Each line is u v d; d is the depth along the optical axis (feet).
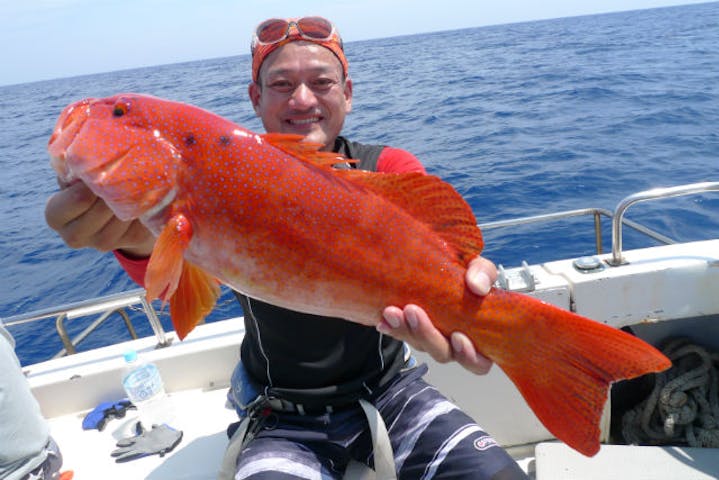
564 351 5.09
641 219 25.07
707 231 23.22
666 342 10.55
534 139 43.27
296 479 6.97
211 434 9.61
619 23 269.44
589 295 9.62
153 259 4.59
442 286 5.24
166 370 10.69
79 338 12.83
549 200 29.01
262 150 4.95
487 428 10.32
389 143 47.24
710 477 8.39
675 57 94.32
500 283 9.77
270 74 8.12
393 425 7.67
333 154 5.17
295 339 7.45
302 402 7.56
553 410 5.16
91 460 9.34
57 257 31.60
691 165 32.30
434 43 271.90
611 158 35.22
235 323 11.46
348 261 5.11
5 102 227.20
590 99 60.08
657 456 8.95
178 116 4.90
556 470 8.92
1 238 36.45
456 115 58.29
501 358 5.34
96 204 5.10
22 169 64.75
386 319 5.29
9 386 8.22
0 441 7.92
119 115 4.87
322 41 8.14
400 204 5.24
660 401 9.76
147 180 4.79
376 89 92.17
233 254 5.04
